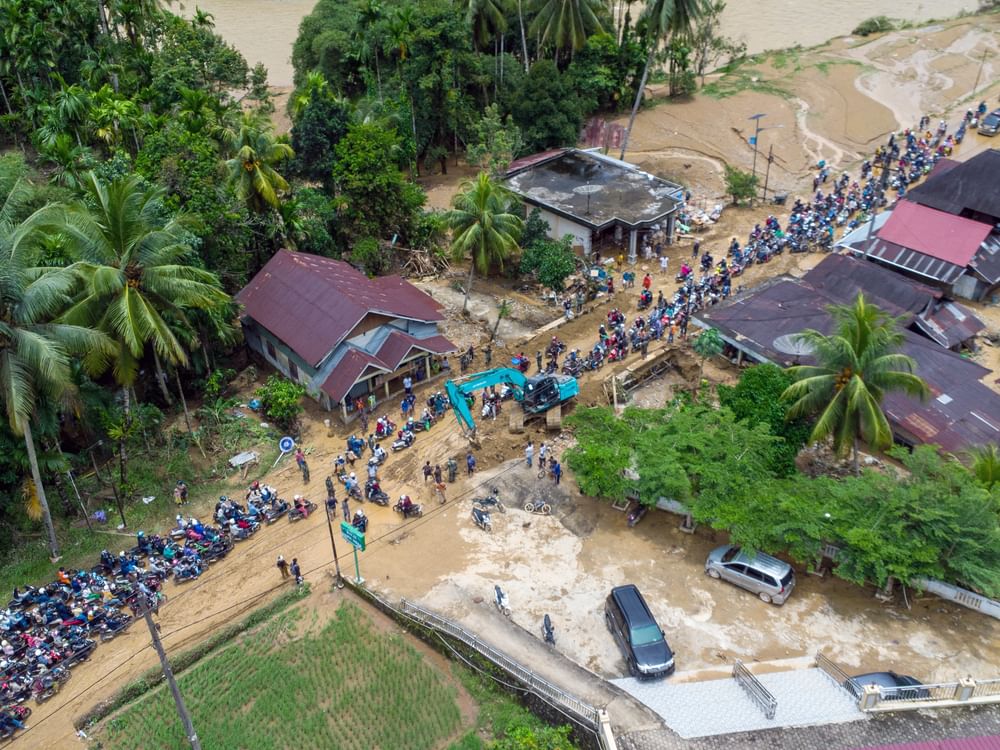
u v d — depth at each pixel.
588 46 101.56
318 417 53.22
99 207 45.22
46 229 41.84
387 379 53.66
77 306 43.03
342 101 79.81
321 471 48.16
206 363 55.75
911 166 86.81
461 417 48.47
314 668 36.06
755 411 46.12
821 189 85.88
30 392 38.91
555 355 57.53
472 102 92.69
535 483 46.50
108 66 82.94
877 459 50.06
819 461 49.94
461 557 41.53
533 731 31.89
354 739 33.00
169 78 86.56
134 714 34.47
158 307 47.00
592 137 97.94
